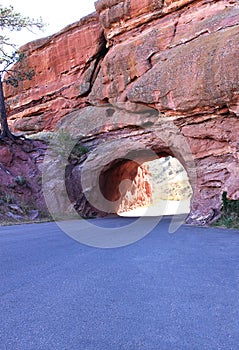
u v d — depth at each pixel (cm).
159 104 1414
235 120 1234
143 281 331
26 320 228
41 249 538
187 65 1282
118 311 245
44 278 346
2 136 1716
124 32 1852
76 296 283
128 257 468
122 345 187
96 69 2072
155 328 212
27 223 1164
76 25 2133
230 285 312
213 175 1293
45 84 2302
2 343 191
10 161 1641
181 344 188
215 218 1155
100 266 405
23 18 1734
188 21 1560
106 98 1811
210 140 1329
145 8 1734
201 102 1247
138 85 1480
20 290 302
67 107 2191
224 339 194
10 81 1867
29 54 2344
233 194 1159
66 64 2198
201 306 254
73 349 183
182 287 307
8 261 436
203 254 488
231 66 1121
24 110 2392
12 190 1477
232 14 1375
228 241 646
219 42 1209
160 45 1587
